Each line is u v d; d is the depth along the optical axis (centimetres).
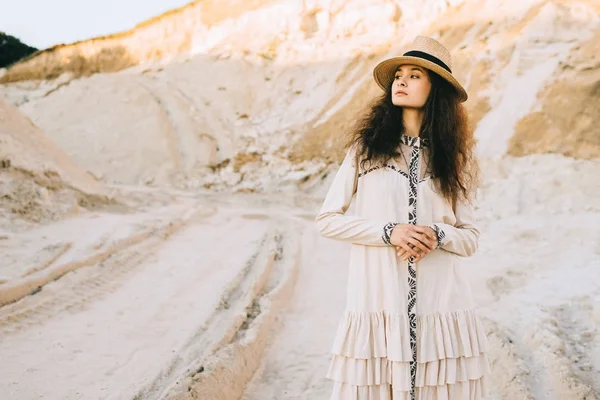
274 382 436
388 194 256
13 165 829
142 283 607
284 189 1327
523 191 859
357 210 264
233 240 799
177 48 1975
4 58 2544
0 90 1928
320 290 637
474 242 260
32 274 573
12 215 748
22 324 484
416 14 1605
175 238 788
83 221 799
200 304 556
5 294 516
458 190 265
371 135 264
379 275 251
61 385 395
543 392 381
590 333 444
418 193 257
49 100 1734
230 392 400
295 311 581
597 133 958
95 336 476
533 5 1327
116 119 1603
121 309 535
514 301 528
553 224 744
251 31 1859
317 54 1677
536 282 571
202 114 1631
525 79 1129
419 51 267
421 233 243
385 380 247
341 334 252
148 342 470
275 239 814
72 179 918
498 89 1164
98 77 1811
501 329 466
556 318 475
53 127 1608
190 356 443
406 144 264
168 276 634
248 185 1361
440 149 263
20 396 378
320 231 264
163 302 557
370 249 255
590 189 830
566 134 975
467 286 261
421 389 245
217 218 934
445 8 1551
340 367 251
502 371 408
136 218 850
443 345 246
